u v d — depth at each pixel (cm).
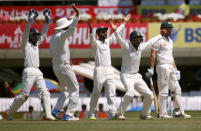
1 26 7656
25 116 5700
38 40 3862
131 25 7556
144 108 3691
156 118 3866
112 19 7544
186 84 9475
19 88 6838
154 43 3903
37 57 3797
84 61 7650
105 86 4059
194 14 8350
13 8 8025
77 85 3759
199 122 3155
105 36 4078
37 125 2936
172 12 8344
